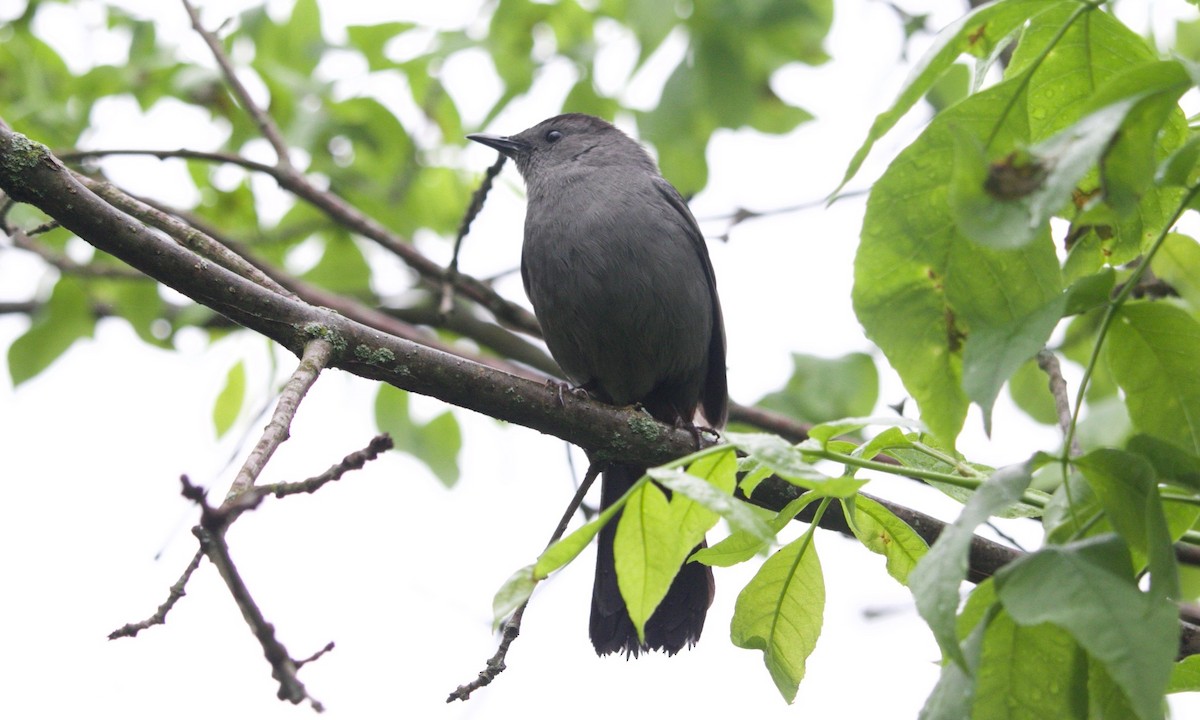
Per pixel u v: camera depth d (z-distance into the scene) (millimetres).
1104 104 3680
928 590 3814
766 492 7242
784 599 5473
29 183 6406
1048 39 4906
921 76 4359
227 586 4145
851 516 5379
